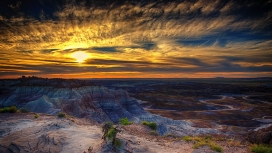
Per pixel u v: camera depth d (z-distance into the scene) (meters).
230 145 10.91
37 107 46.44
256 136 13.39
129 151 8.54
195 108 98.00
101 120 53.22
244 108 98.12
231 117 76.12
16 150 9.66
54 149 9.54
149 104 107.00
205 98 140.50
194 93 173.00
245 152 9.56
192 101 121.38
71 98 57.72
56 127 13.45
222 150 9.63
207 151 9.38
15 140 10.66
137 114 66.56
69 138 11.07
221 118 74.81
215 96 155.12
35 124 15.09
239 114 80.62
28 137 11.23
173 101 119.50
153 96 141.38
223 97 149.38
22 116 18.89
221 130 51.72
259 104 111.88
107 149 8.55
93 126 15.15
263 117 76.25
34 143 10.30
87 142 10.51
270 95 159.00
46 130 12.80
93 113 54.12
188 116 78.25
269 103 116.88
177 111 90.75
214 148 9.73
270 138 12.58
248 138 13.90
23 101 59.38
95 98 63.28
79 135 11.75
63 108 47.88
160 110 92.12
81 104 53.88
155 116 64.94
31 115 19.77
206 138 13.11
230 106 107.06
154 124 18.50
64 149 9.59
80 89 63.97
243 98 141.88
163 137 13.82
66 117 19.14
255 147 9.80
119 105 64.94
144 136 13.66
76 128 13.66
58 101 49.59
